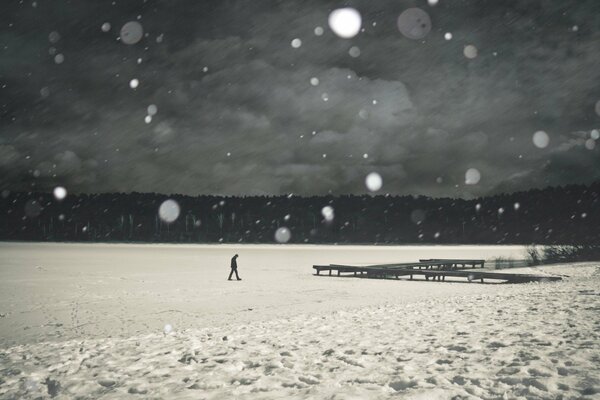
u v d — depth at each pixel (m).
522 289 15.98
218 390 4.62
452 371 4.78
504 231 120.94
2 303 16.38
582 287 14.28
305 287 22.47
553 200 117.50
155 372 5.52
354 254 65.25
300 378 4.91
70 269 32.53
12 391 5.11
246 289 21.31
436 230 136.88
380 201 163.00
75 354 7.07
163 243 123.62
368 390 4.29
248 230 149.25
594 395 3.74
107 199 173.50
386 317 9.82
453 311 10.02
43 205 162.50
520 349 5.54
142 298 17.84
